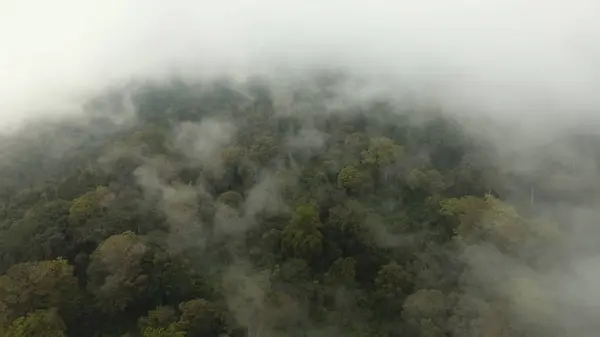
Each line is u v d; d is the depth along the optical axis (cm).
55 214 8769
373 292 8800
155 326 7250
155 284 7769
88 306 7450
